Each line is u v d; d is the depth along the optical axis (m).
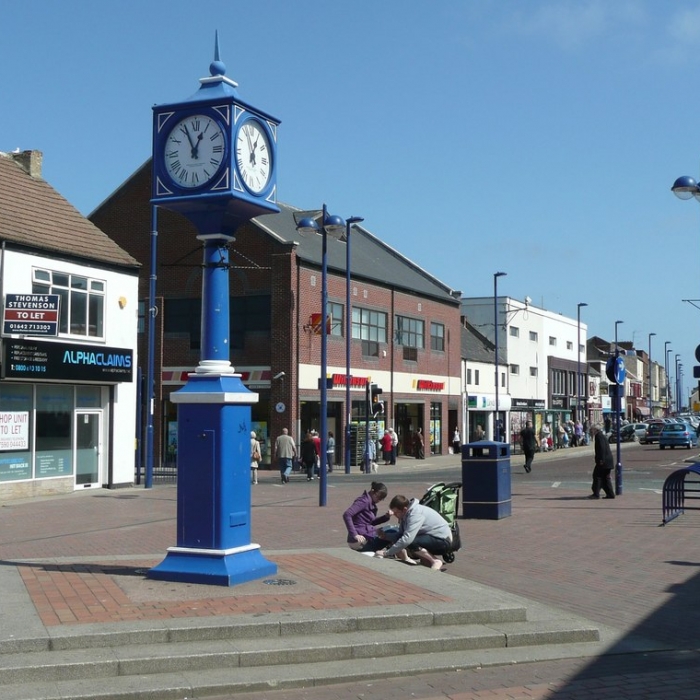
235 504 10.38
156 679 7.49
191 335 43.44
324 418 22.88
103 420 28.45
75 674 7.48
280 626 8.47
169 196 10.70
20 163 28.41
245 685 7.42
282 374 41.41
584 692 7.41
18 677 7.35
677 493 19.89
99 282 27.92
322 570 11.09
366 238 58.53
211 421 10.30
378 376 49.19
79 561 11.60
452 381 58.16
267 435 42.00
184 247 43.84
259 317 42.22
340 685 7.65
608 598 11.15
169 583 10.09
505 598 9.76
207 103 10.64
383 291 49.97
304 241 45.44
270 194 11.27
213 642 8.20
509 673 8.06
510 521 18.62
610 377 24.33
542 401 76.44
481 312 70.06
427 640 8.53
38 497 25.48
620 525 17.91
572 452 60.94
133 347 29.06
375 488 13.65
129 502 23.92
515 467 42.09
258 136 11.09
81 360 26.64
